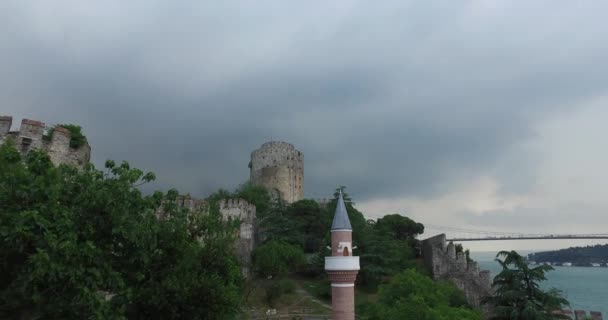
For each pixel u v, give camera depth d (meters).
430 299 47.94
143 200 24.12
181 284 23.56
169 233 26.33
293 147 144.62
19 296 19.81
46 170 22.00
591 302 136.38
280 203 110.75
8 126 35.78
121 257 23.33
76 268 18.86
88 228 20.55
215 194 115.38
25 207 19.47
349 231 48.09
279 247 79.62
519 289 45.56
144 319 24.34
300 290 78.62
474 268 79.56
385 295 50.25
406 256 94.56
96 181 22.11
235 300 26.84
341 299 45.19
